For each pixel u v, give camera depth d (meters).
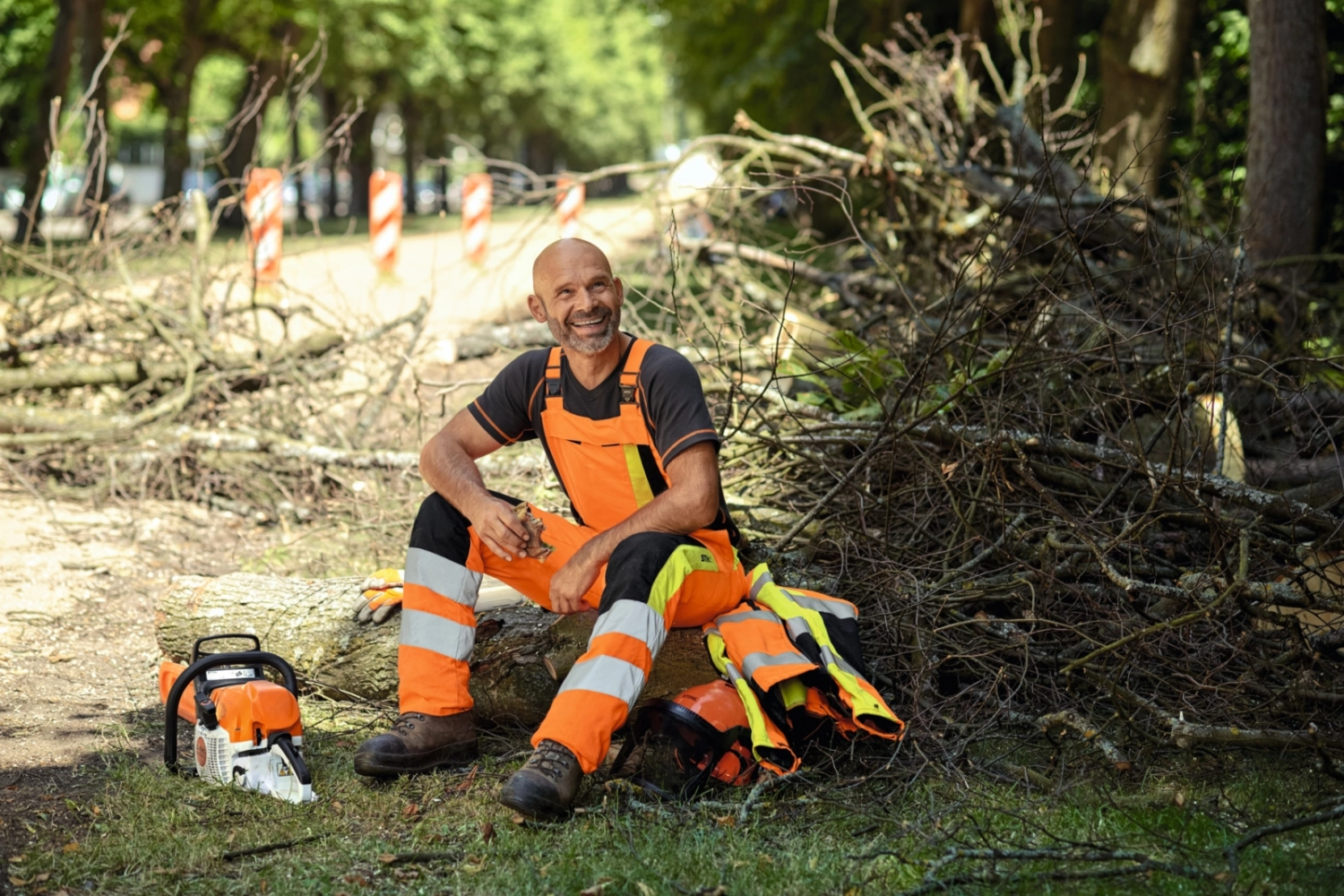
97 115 7.57
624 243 11.86
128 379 6.79
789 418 5.12
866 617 3.87
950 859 2.69
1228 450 4.82
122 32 7.58
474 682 3.59
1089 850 2.79
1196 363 4.33
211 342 6.93
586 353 3.17
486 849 2.88
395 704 3.86
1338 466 4.55
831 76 17.34
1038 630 3.76
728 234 7.87
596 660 3.01
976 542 4.20
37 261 7.23
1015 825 2.96
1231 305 4.89
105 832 2.95
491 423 3.45
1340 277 8.37
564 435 3.30
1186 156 10.73
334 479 6.13
